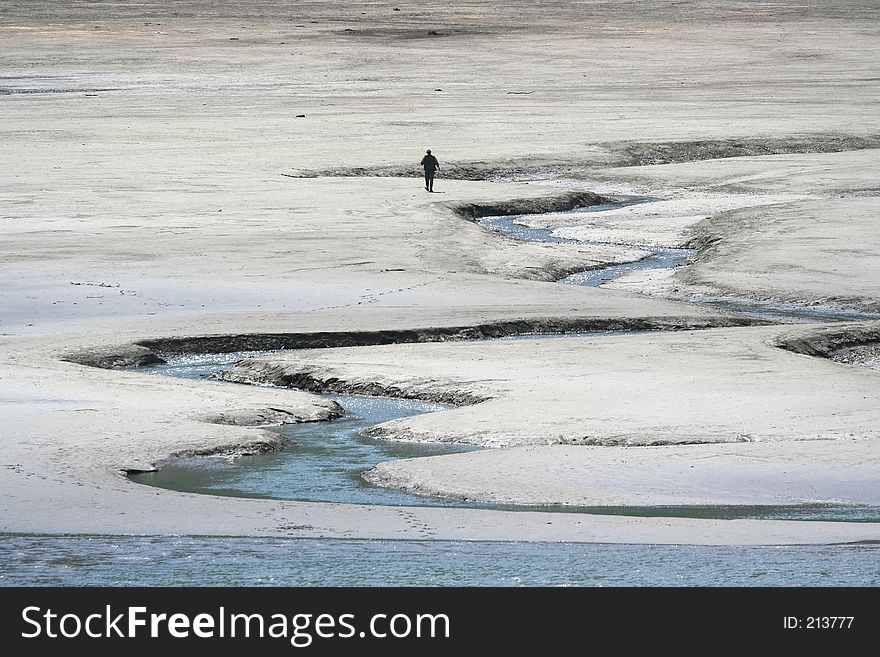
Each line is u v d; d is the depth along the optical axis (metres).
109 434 60.53
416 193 154.12
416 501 53.06
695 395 67.56
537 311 94.38
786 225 132.38
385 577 43.53
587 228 139.50
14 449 57.59
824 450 57.38
